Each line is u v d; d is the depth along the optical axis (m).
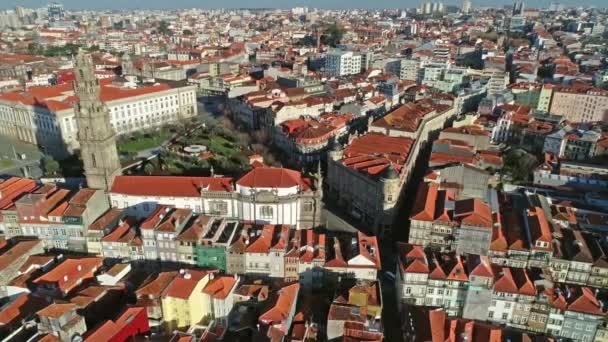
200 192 179.62
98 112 174.50
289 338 119.62
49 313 111.06
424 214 163.75
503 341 117.75
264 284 136.88
